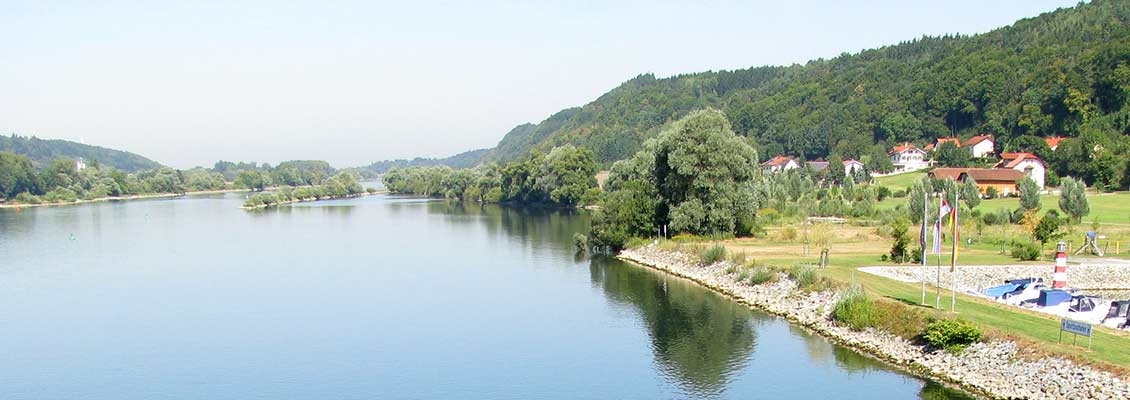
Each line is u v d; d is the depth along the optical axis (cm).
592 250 9581
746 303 6094
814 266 6338
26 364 4916
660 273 7738
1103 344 3759
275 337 5472
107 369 4797
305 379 4550
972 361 3991
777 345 4862
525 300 6525
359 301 6638
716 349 4872
